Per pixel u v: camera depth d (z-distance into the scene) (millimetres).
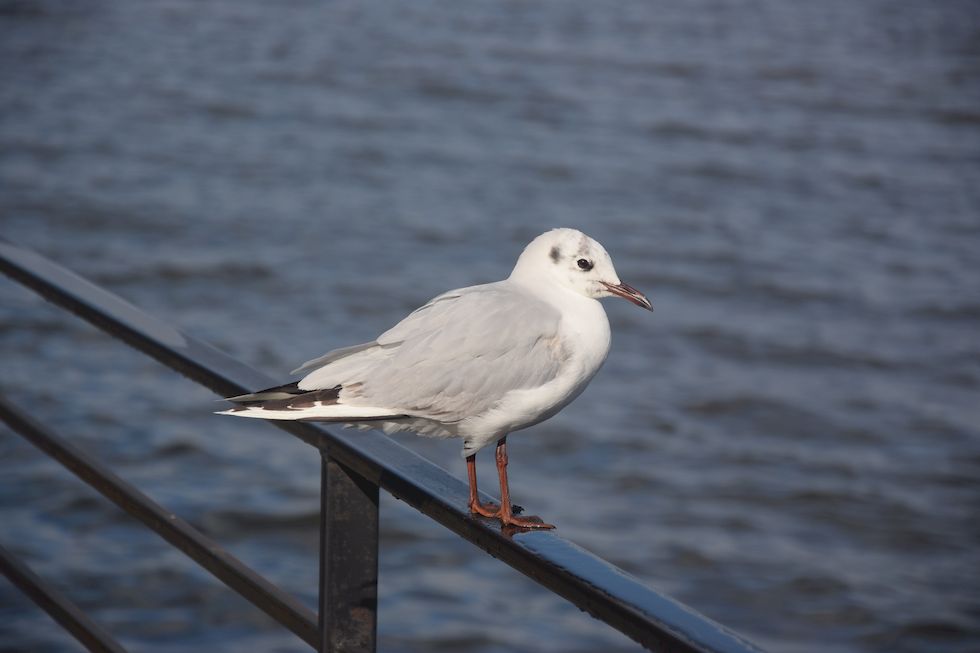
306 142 34094
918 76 43688
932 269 26328
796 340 22688
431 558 15047
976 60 46562
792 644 14133
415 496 2799
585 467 17812
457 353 3430
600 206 29516
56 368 19641
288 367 20688
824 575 15438
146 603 13664
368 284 24344
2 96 38031
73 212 27797
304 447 17484
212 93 39031
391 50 45500
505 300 3641
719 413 19781
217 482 16516
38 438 3852
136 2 53094
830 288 25109
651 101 39344
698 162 33281
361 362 3418
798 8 56438
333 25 49906
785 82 42344
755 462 18250
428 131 35562
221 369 3277
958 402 20484
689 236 27750
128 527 15094
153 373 19562
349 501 3031
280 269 24875
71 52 44219
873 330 23203
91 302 3752
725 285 25094
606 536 16031
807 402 20328
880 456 18672
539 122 36750
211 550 3215
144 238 26359
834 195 31031
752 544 16062
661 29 50406
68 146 32906
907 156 34594
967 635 14312
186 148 33156
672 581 15211
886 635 14328
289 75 41562
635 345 22328
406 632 13523
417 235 27219
